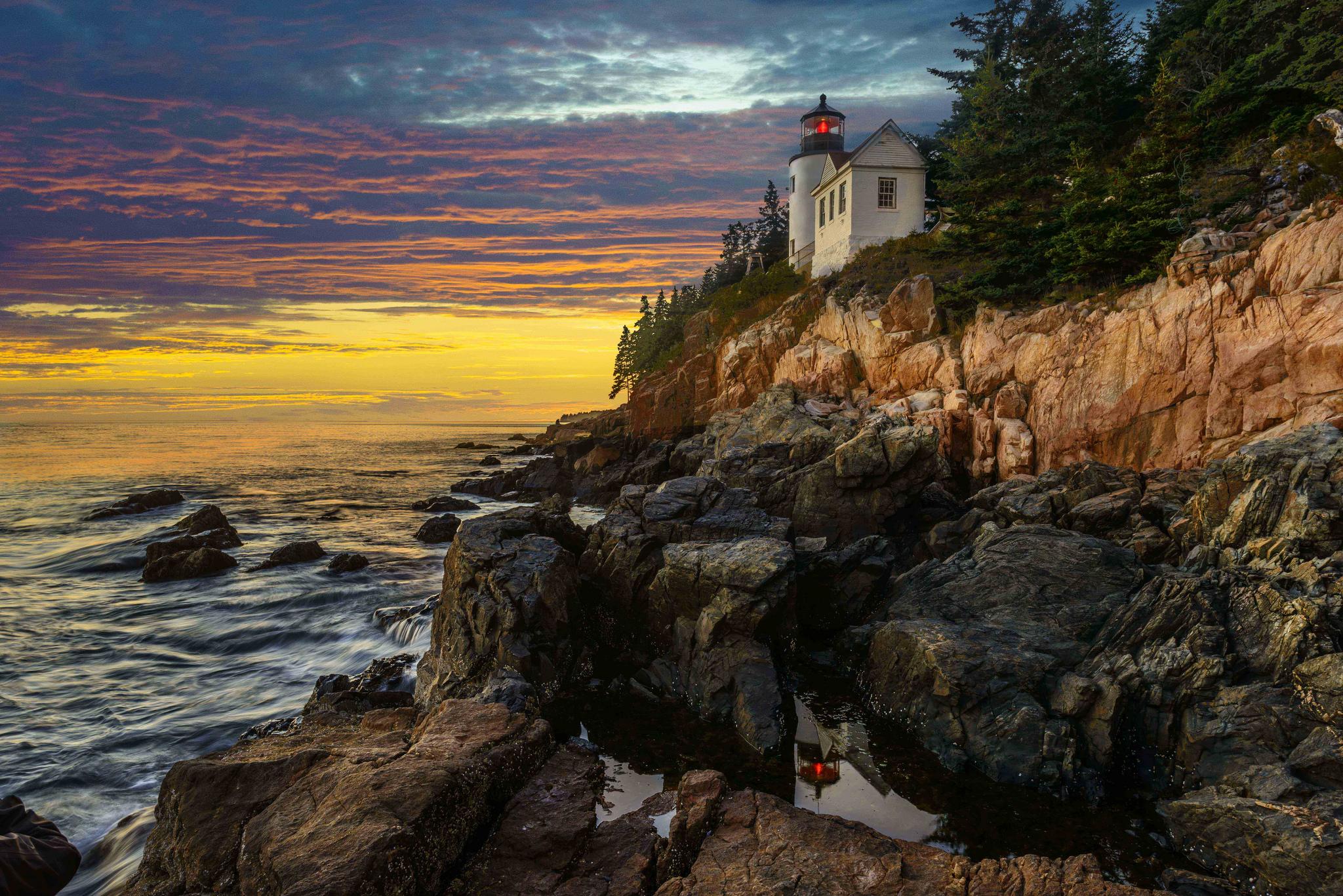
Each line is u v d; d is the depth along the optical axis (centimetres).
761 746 1201
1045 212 3055
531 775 999
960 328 3091
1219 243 2194
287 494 5222
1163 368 2178
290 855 713
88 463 8019
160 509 4388
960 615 1473
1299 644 1052
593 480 4591
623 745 1228
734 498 1964
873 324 3353
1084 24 4588
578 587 1692
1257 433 1956
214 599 2339
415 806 778
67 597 2398
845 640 1583
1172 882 848
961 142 3712
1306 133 2548
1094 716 1106
